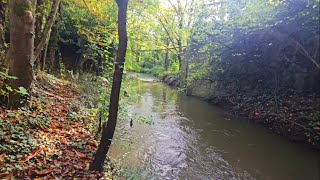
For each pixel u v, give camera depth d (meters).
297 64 10.02
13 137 4.64
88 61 17.48
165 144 7.54
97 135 6.35
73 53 18.25
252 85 12.13
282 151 7.24
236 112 11.62
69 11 15.03
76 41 17.58
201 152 7.10
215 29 13.28
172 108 12.83
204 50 14.60
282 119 9.00
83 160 4.79
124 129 8.55
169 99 15.56
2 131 4.66
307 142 7.50
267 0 9.18
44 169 4.14
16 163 4.00
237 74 13.00
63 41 16.00
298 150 7.31
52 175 4.03
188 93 17.83
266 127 9.40
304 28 9.03
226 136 8.50
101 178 4.29
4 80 6.02
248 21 10.59
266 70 11.37
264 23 9.83
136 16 14.55
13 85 5.86
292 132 8.21
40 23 10.20
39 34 10.18
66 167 4.38
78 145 5.38
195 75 16.31
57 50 17.05
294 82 10.12
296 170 6.12
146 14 17.69
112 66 6.62
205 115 11.41
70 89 11.22
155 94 17.45
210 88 15.31
